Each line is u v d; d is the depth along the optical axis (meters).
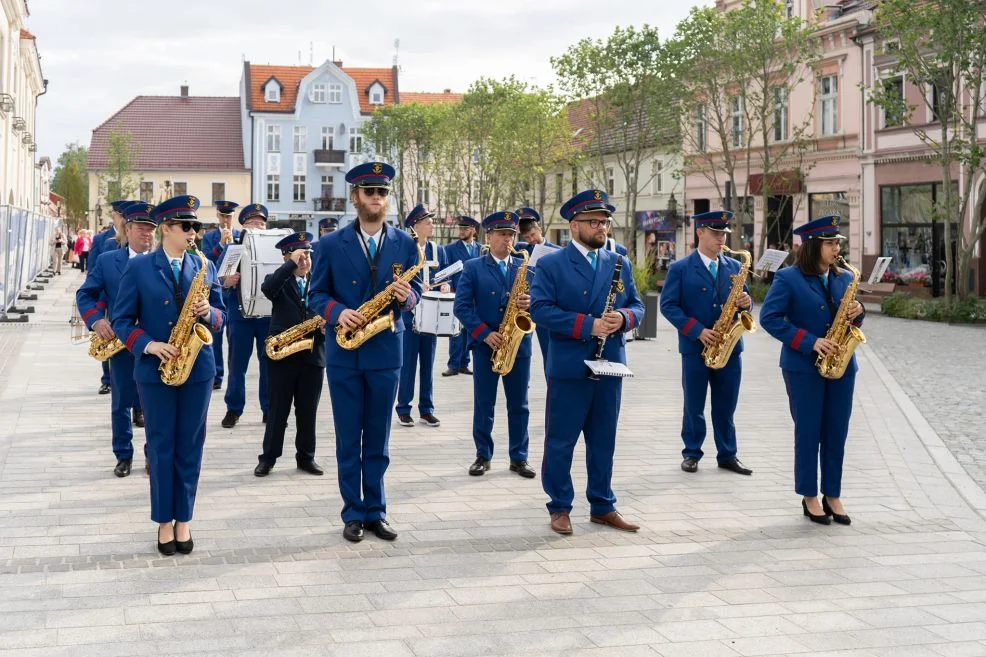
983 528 6.98
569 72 36.66
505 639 4.72
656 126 36.03
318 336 8.12
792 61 35.81
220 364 12.51
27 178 46.12
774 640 4.79
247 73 74.44
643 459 9.09
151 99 75.00
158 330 6.06
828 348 6.84
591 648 4.64
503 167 46.25
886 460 9.20
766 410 11.84
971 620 5.11
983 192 26.50
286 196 73.94
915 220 33.03
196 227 6.30
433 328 10.39
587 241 6.82
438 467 8.59
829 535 6.70
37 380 12.82
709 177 40.09
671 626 4.94
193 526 6.58
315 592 5.32
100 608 5.02
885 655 4.64
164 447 5.93
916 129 27.33
